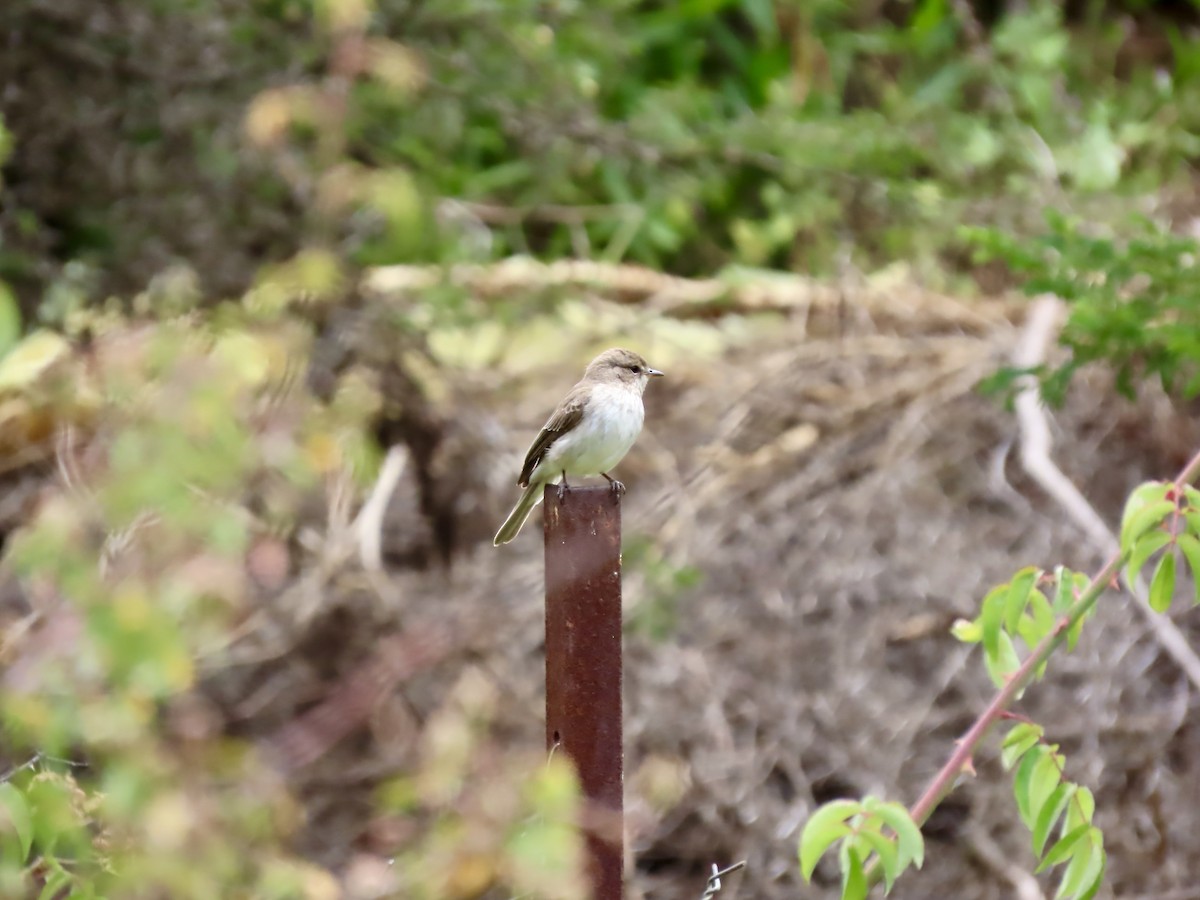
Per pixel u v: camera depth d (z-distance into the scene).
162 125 12.83
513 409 13.78
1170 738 11.52
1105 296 10.26
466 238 14.35
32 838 5.59
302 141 12.64
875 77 18.80
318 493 11.94
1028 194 14.93
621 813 6.42
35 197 12.91
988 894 11.36
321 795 9.58
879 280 15.58
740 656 12.03
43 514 5.52
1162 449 13.33
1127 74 20.78
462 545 12.82
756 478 12.94
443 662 11.04
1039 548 12.52
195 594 5.56
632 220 15.27
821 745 11.76
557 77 14.62
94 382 6.32
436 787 5.61
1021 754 6.90
